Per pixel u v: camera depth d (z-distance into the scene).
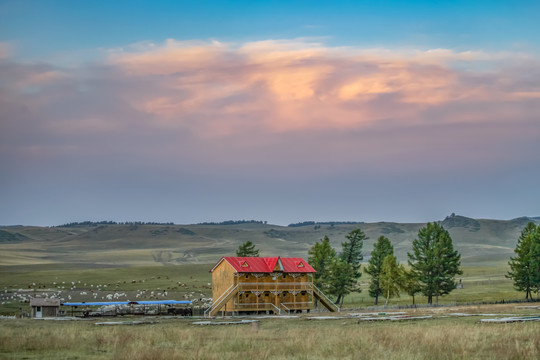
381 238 133.38
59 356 36.34
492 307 89.75
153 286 172.62
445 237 122.50
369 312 92.44
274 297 101.69
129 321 71.81
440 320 63.50
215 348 39.16
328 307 104.75
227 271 101.62
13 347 39.22
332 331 51.06
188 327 61.53
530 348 34.59
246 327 61.03
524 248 122.00
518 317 62.91
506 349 34.78
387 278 122.25
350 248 144.25
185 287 169.62
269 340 44.53
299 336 46.66
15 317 82.50
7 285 174.62
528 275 119.94
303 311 106.75
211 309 96.44
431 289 120.75
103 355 36.84
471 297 136.88
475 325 52.59
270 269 101.38
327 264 128.75
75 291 157.12
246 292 99.75
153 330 53.19
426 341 39.34
